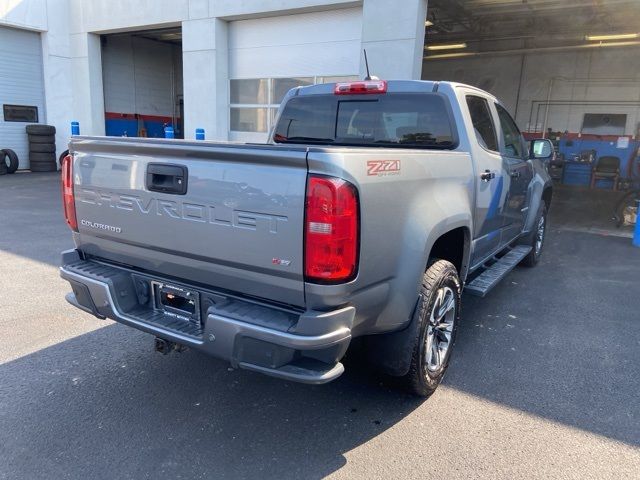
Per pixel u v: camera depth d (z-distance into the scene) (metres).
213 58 13.34
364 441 2.86
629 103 17.39
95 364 3.68
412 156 2.79
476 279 4.48
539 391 3.47
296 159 2.24
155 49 20.42
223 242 2.51
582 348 4.20
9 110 16.08
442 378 3.52
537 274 6.61
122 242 3.01
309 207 2.22
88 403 3.17
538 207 6.25
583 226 10.74
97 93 17.00
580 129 18.31
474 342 4.28
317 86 4.44
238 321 2.39
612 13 14.25
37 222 8.62
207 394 3.33
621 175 17.61
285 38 12.59
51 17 16.27
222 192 2.47
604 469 2.65
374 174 2.44
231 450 2.75
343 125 4.33
